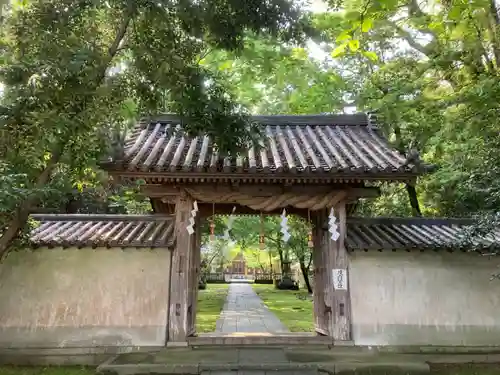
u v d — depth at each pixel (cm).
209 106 733
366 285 924
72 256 917
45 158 798
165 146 951
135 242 886
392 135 1398
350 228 988
